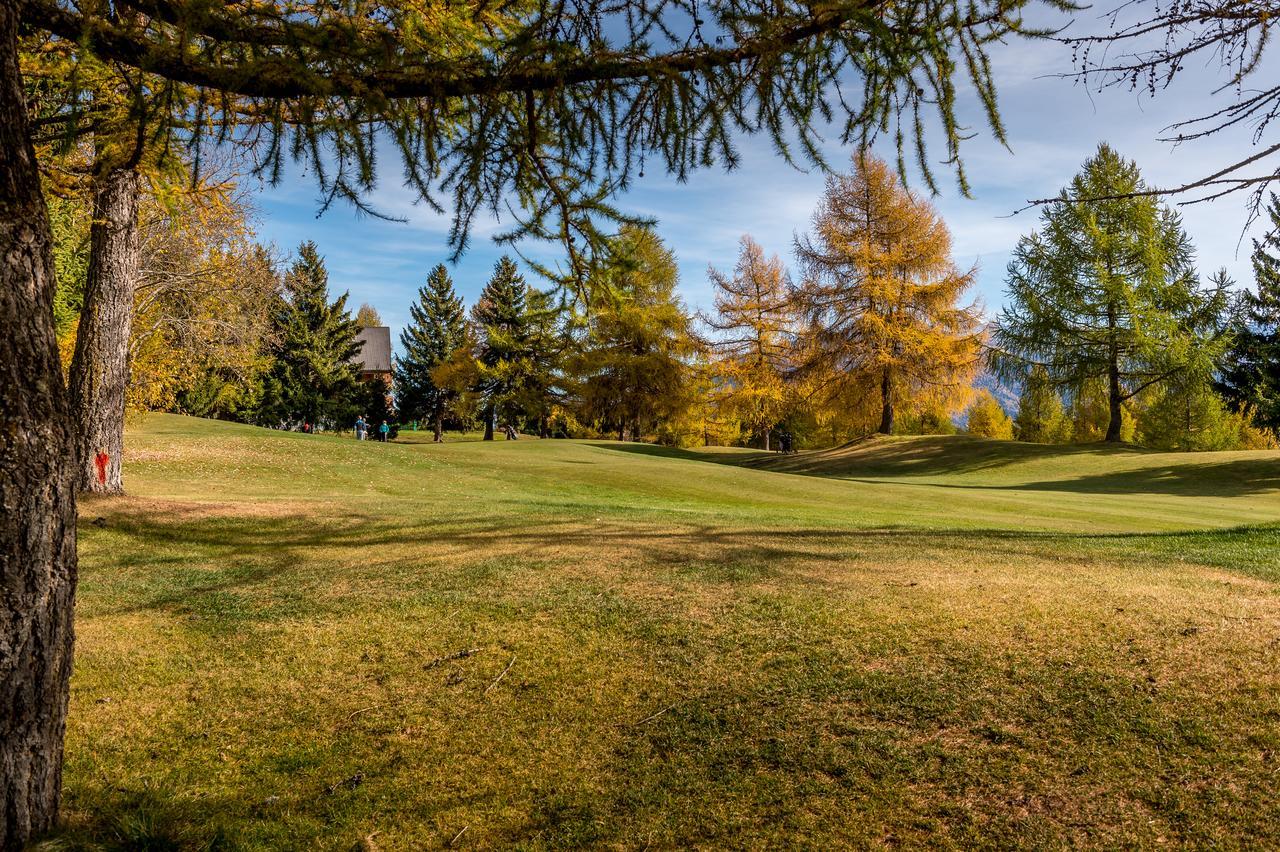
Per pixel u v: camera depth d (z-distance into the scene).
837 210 33.25
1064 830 3.35
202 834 3.59
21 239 2.58
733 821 3.60
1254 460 25.41
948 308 32.66
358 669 5.37
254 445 22.72
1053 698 4.39
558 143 3.41
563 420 53.78
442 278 61.62
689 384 40.09
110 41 2.82
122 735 4.50
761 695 4.71
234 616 6.38
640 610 6.23
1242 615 5.44
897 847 3.34
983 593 6.24
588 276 4.35
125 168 3.64
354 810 3.83
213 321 19.73
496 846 3.56
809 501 18.45
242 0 2.78
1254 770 3.62
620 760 4.18
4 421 2.58
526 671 5.24
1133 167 29.55
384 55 2.86
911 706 4.45
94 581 7.32
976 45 2.81
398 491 17.91
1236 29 3.02
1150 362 30.97
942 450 33.75
